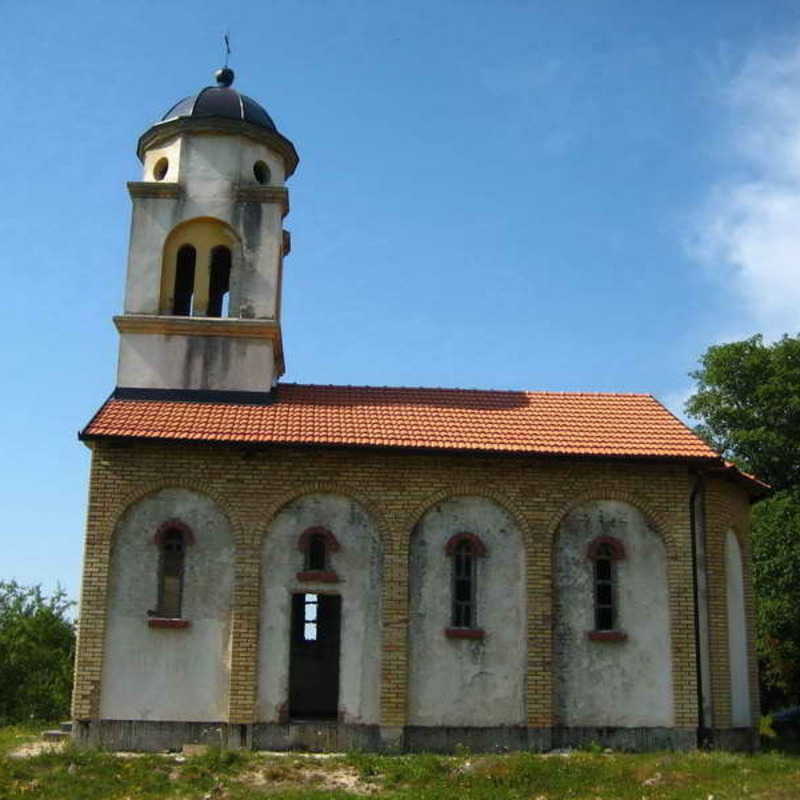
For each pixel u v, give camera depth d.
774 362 41.06
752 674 25.06
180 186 26.36
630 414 25.67
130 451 22.67
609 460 23.27
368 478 23.00
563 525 23.34
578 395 26.86
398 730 21.83
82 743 21.39
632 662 22.77
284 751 21.61
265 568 22.48
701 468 23.72
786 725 30.09
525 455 22.97
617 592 23.08
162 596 22.30
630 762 19.83
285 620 22.31
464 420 24.59
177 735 21.62
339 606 24.08
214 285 27.12
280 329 26.44
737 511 25.58
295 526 22.77
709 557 23.70
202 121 26.70
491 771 19.05
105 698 21.69
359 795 17.47
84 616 21.92
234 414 24.08
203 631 22.14
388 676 22.08
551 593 22.84
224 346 25.44
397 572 22.59
